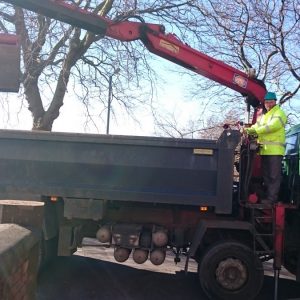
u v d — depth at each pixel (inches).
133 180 286.4
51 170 291.1
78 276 318.7
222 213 281.4
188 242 299.7
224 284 273.1
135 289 297.4
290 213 291.9
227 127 294.5
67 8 303.7
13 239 131.6
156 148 285.1
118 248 295.9
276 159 286.4
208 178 281.7
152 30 329.1
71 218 287.4
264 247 277.6
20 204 156.7
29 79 490.3
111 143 286.5
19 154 293.0
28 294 146.0
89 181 288.5
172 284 314.2
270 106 293.9
